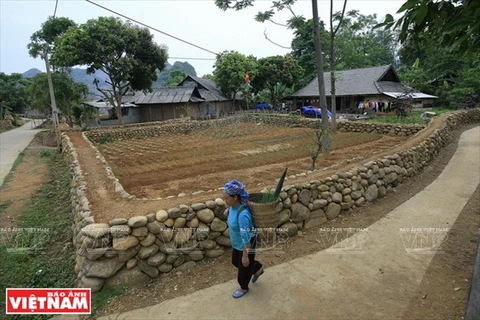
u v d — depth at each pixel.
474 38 2.47
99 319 3.47
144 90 27.86
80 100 30.23
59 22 26.69
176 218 4.33
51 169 12.12
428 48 2.93
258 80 33.69
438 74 29.62
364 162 7.12
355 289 3.77
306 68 38.16
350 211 6.06
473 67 25.47
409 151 8.30
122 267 4.00
